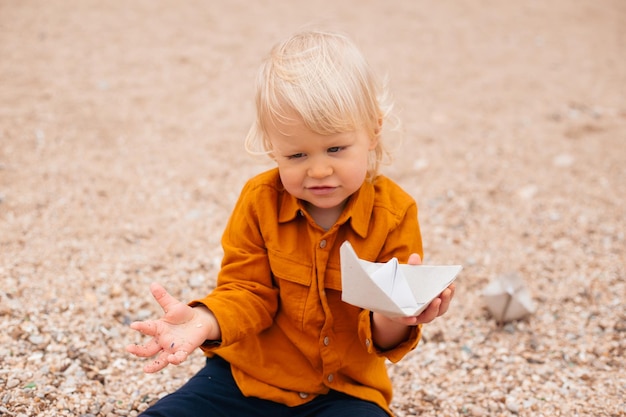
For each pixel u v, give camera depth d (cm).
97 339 259
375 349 177
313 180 167
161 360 157
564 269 335
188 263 326
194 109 514
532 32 764
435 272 162
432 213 389
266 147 184
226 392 185
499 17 819
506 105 554
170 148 449
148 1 782
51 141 437
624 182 426
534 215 389
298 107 161
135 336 267
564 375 256
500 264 341
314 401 185
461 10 842
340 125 162
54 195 372
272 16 762
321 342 180
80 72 559
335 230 178
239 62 617
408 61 645
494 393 246
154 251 333
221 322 171
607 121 521
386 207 183
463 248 355
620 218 384
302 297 181
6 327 254
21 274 295
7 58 570
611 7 874
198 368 256
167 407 176
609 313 297
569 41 735
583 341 278
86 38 641
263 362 186
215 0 812
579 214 389
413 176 431
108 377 240
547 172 441
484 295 294
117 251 328
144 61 599
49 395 220
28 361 237
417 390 249
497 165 450
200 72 588
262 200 185
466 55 676
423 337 282
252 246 186
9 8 704
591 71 642
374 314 173
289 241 182
